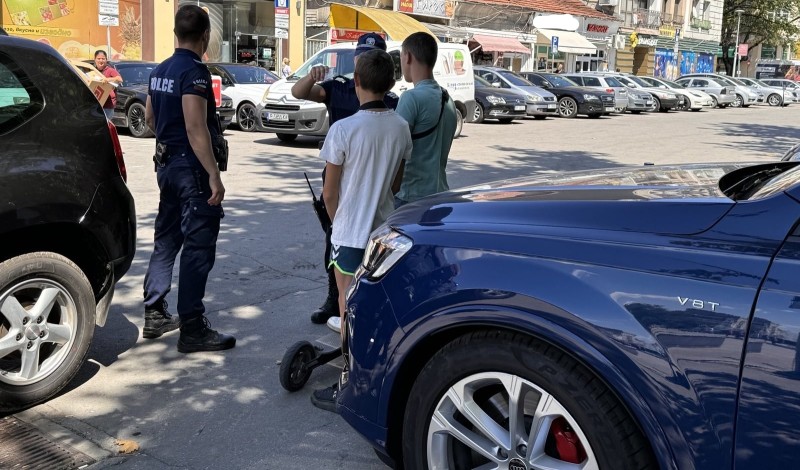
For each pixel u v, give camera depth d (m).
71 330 3.69
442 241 2.56
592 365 2.17
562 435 2.32
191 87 3.94
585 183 2.84
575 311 2.20
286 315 5.00
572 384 2.22
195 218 4.15
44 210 3.47
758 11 55.25
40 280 3.54
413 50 4.06
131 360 4.25
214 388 3.91
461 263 2.47
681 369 2.06
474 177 11.09
